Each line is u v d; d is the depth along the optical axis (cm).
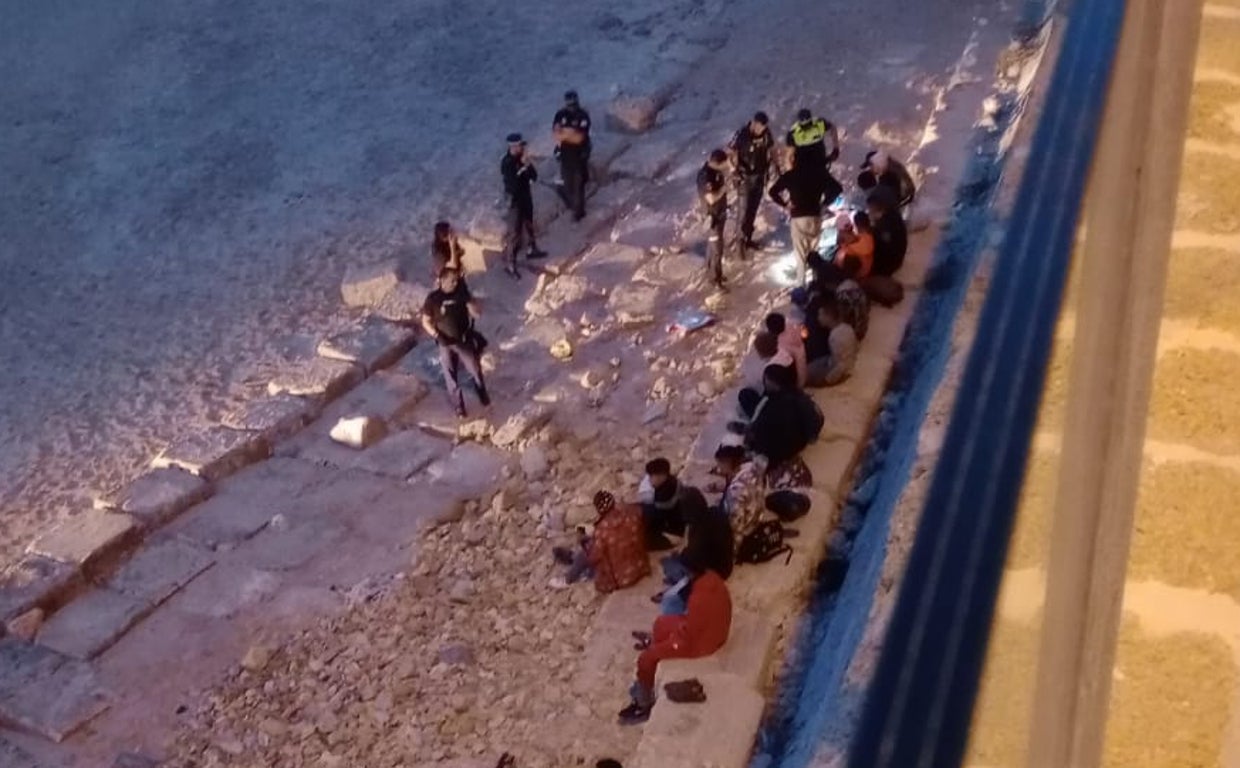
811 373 1273
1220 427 427
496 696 1012
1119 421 337
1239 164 516
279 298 1700
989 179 1659
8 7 2544
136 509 1284
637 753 860
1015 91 1898
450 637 1085
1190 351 446
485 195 1881
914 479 745
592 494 1259
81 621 1142
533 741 955
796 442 1135
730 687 899
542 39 2370
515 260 1712
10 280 1767
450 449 1380
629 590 1094
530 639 1071
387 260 1759
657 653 952
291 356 1579
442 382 1512
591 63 2269
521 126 2067
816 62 2202
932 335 1356
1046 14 2100
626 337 1542
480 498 1286
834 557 1086
